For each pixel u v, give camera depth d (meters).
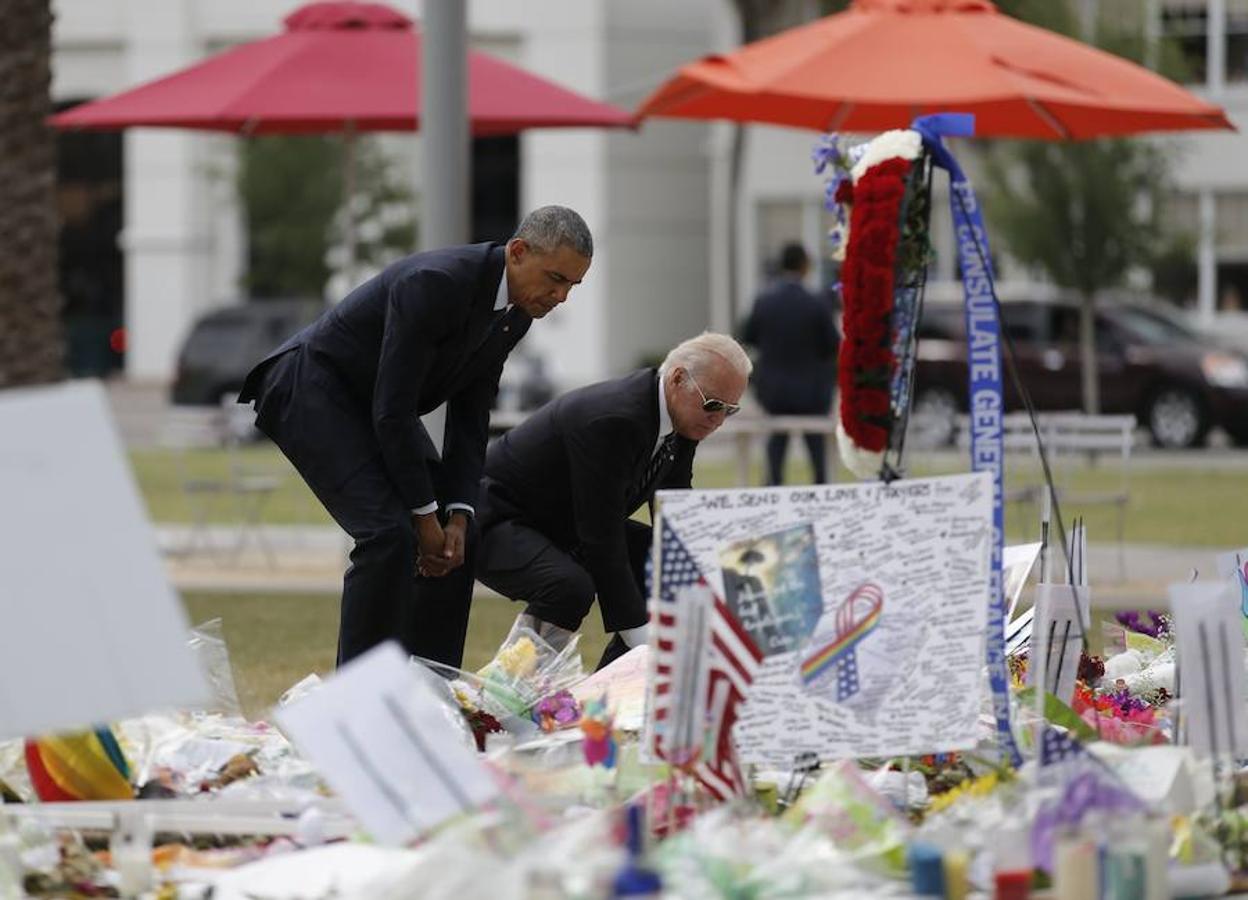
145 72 97.56
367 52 28.52
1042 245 61.41
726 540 11.19
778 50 25.72
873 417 11.60
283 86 27.88
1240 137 76.50
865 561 11.29
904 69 24.64
